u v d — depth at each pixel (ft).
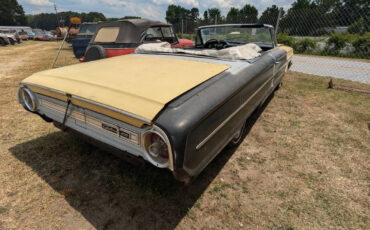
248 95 7.30
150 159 4.68
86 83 5.73
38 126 10.52
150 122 4.28
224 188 6.84
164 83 5.41
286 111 12.71
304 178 7.32
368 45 31.99
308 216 5.92
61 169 7.55
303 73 22.85
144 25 16.63
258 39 12.62
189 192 6.67
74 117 5.95
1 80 18.71
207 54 8.26
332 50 35.29
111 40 16.34
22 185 6.78
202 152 5.04
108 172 7.44
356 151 8.79
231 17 38.63
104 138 5.45
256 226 5.63
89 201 6.27
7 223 5.55
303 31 36.32
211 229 5.54
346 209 6.15
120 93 5.03
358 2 29.76
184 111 4.45
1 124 10.61
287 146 9.13
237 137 8.40
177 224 5.65
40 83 6.40
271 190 6.79
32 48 51.85
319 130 10.48
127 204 6.21
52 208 6.02
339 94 15.72
